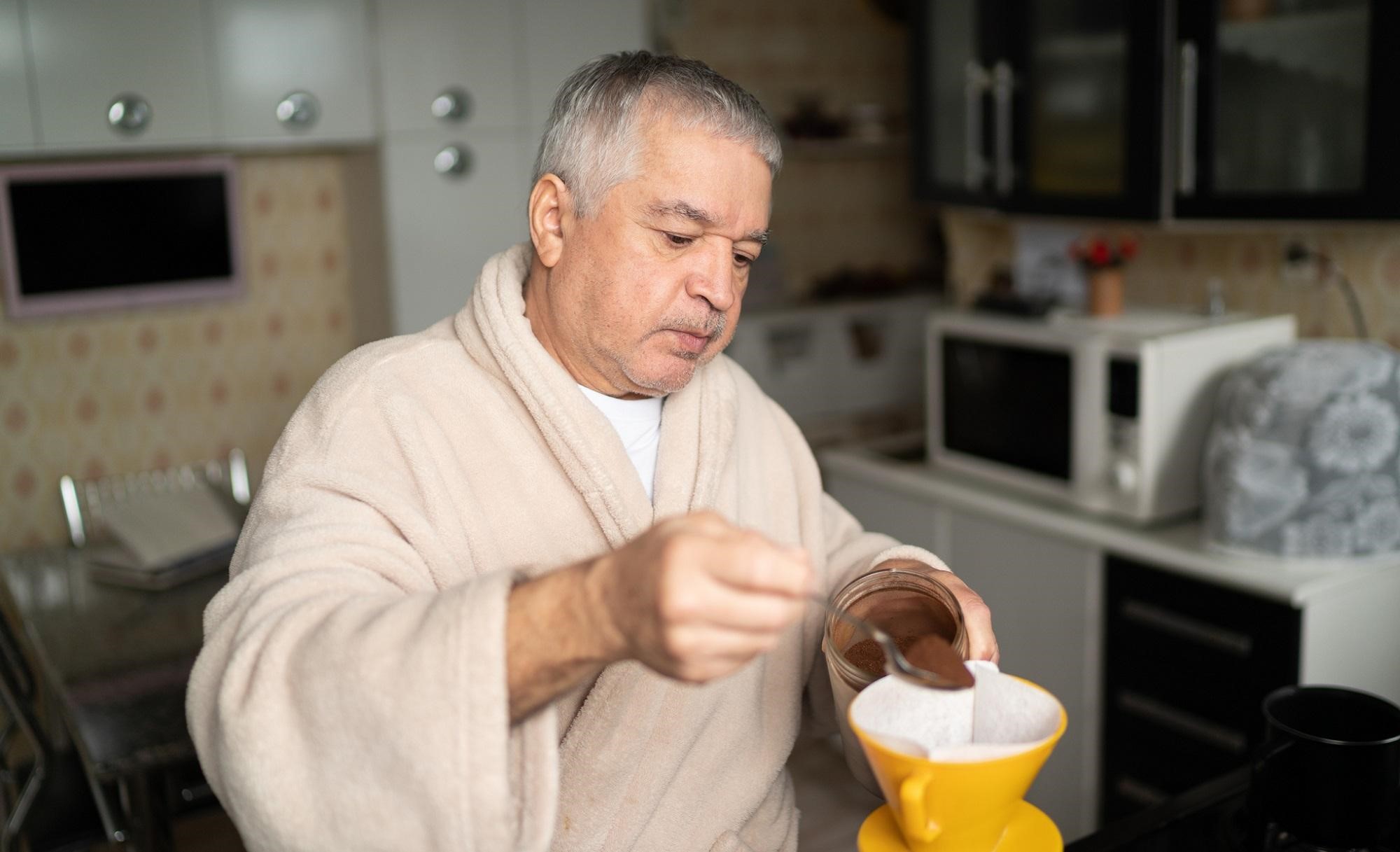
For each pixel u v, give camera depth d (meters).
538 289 0.98
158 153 2.44
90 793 1.75
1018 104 2.32
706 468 0.99
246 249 2.65
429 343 0.96
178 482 2.58
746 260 0.93
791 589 0.55
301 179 2.70
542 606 0.62
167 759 1.43
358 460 0.87
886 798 0.68
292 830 0.65
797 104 3.64
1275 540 1.75
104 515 2.13
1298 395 1.71
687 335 0.90
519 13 2.57
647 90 0.86
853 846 2.04
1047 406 2.10
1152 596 1.89
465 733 0.61
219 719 0.68
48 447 2.49
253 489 2.72
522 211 2.65
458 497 0.91
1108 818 2.04
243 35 2.31
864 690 0.71
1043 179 2.31
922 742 0.71
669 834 0.95
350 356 0.95
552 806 0.65
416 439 0.90
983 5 2.36
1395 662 1.81
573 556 0.94
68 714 1.56
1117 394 1.96
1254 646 1.74
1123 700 1.97
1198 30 1.99
